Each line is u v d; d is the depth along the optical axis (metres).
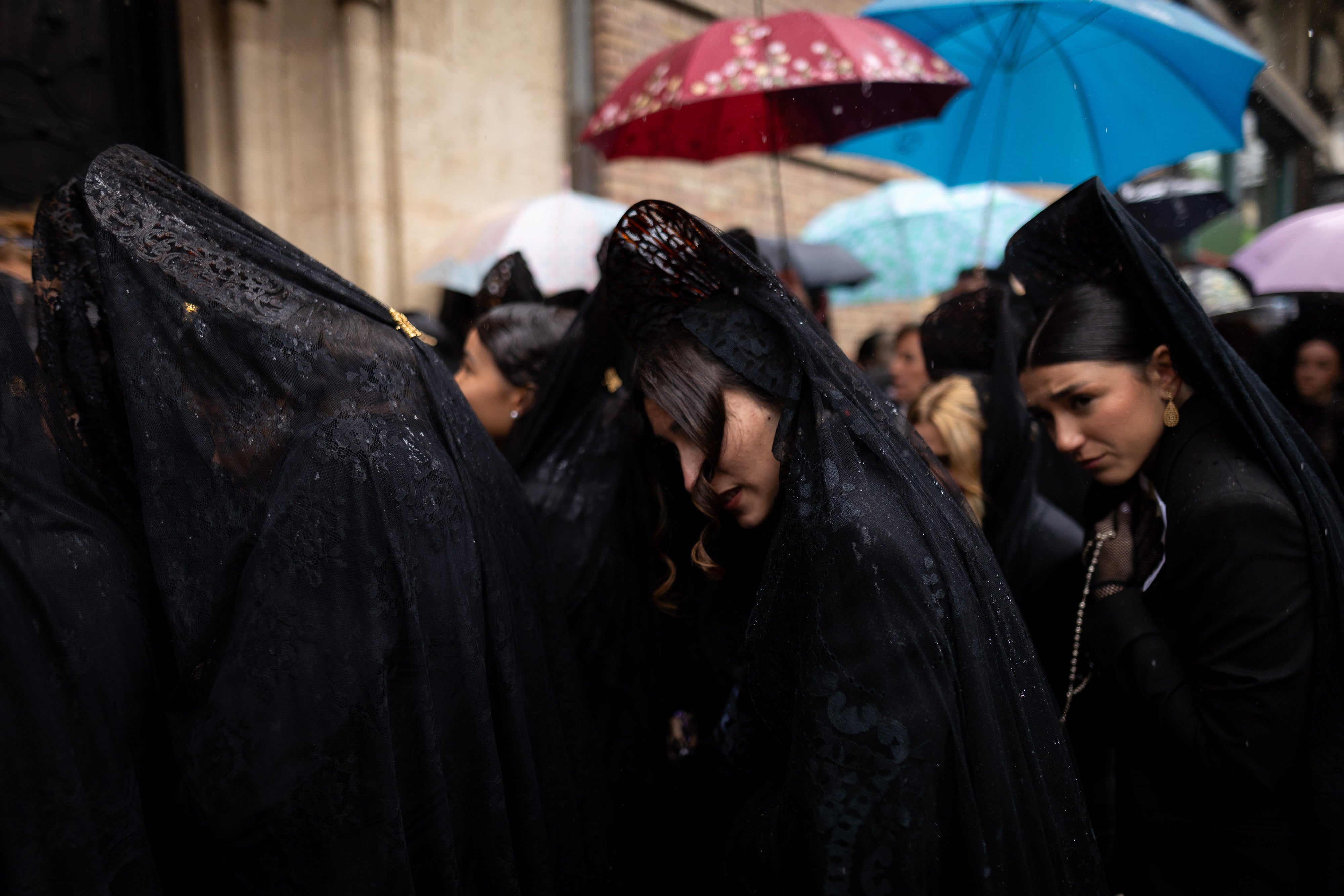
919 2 2.41
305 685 0.87
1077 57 2.47
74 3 3.00
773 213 5.69
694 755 1.44
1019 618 1.00
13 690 0.74
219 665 0.88
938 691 0.81
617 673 1.54
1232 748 1.07
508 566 1.14
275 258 1.01
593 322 1.55
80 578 0.83
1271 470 1.09
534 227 3.73
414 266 3.86
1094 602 1.32
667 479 1.34
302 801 0.87
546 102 4.40
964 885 0.82
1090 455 1.24
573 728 1.24
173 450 0.94
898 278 4.41
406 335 1.10
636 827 1.55
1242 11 4.88
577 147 4.59
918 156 3.00
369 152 3.63
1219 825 1.15
